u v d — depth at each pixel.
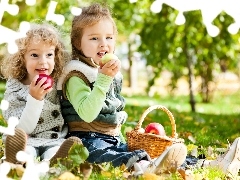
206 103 14.54
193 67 11.83
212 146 4.87
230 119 8.55
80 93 3.50
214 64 11.96
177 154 3.13
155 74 10.42
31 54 3.45
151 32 9.78
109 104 3.64
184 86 20.42
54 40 3.47
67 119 3.65
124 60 20.53
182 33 9.58
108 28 3.71
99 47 3.67
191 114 8.92
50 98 3.58
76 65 3.59
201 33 9.71
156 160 3.17
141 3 10.28
